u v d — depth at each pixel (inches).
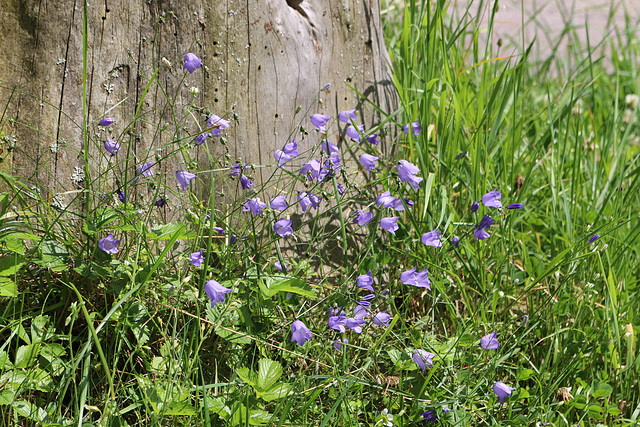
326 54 52.9
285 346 49.1
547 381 50.1
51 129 49.8
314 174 50.9
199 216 49.2
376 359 49.6
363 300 50.0
